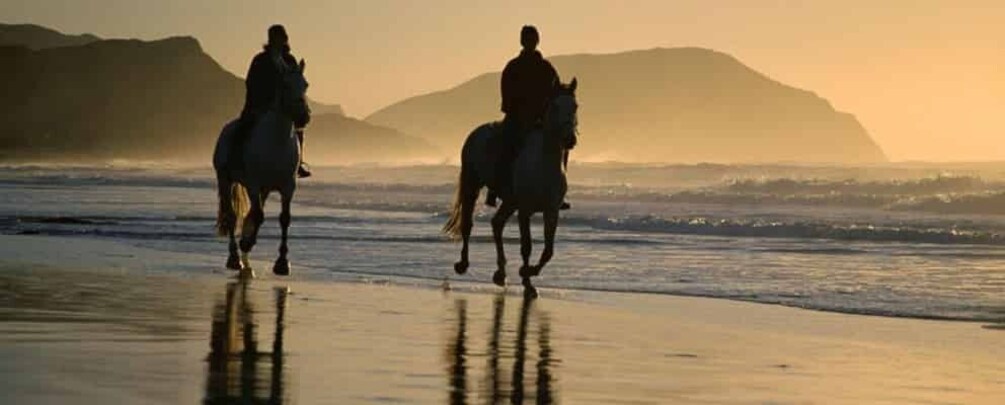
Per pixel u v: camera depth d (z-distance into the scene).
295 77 18.97
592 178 86.38
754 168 93.75
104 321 12.88
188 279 18.05
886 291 18.67
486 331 13.30
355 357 11.05
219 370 10.00
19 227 30.05
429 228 31.98
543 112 18.08
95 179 77.19
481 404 9.11
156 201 47.53
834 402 9.77
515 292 17.95
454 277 20.08
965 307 16.80
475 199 19.80
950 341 13.55
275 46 19.45
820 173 92.06
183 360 10.45
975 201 45.28
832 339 13.52
